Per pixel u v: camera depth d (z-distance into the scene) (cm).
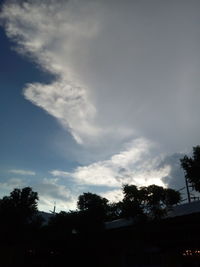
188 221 1454
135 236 1585
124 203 1455
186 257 1487
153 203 1427
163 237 1559
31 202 2308
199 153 1542
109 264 1823
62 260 1953
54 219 2067
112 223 1839
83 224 1870
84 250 1853
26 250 2284
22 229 2189
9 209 2211
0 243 2264
